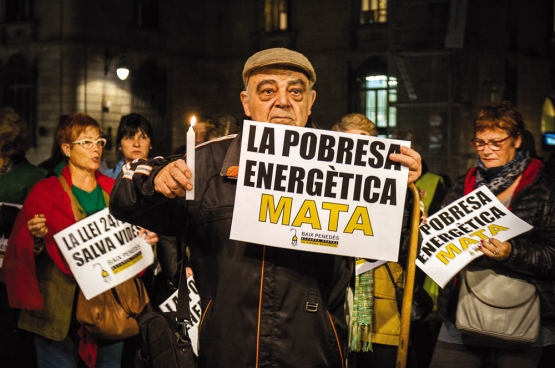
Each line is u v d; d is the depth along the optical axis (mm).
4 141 5684
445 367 4406
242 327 2855
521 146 4445
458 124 22172
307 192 2865
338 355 2930
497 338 4152
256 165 2859
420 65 22250
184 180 2637
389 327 4820
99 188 5082
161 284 5270
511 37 28516
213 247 2922
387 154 2893
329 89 30016
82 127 4973
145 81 31469
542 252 4094
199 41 33031
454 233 4234
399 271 4859
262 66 2961
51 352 4895
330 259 2941
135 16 31234
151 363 3076
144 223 2959
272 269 2873
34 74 30172
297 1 30812
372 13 29234
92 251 4742
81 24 29438
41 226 4609
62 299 4801
